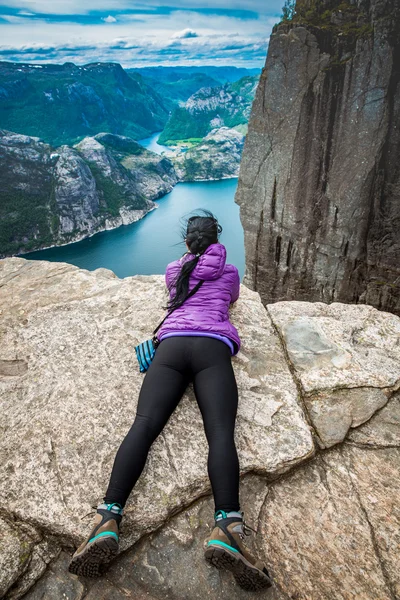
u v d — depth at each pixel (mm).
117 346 3213
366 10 25125
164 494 2178
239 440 2439
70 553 2037
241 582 1793
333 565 1954
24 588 1870
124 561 1991
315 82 27312
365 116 26531
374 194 28859
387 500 2240
